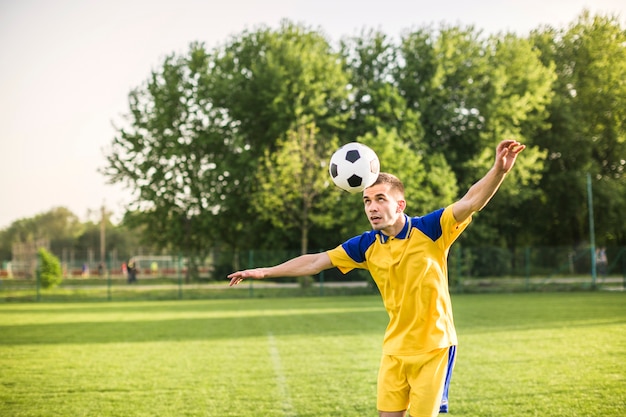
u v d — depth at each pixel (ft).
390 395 13.20
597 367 28.22
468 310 61.26
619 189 140.77
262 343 39.32
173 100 127.34
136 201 129.29
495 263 100.58
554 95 139.03
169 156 125.90
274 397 23.41
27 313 68.28
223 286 102.89
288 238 128.57
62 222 427.33
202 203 126.93
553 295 85.51
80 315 64.69
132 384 26.58
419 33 128.77
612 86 142.92
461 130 128.26
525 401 21.70
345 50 135.03
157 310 70.69
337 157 16.40
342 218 102.06
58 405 22.82
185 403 22.72
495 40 134.92
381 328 47.09
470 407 20.95
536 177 117.70
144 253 200.44
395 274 13.34
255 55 132.36
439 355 12.93
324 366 30.19
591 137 145.07
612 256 108.68
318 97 116.26
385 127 110.52
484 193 12.39
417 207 99.76
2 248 383.45
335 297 91.81
